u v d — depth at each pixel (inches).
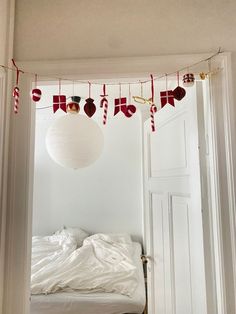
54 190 126.3
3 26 41.6
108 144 126.0
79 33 43.2
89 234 122.5
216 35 41.2
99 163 125.7
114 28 42.8
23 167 40.8
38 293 64.0
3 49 41.4
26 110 42.0
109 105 99.7
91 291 65.6
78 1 44.0
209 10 41.9
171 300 50.6
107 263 82.4
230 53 40.0
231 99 38.8
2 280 38.3
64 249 94.6
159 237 57.7
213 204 38.6
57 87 79.6
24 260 39.0
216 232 37.7
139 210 121.8
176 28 42.0
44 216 125.3
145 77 41.8
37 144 127.8
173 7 42.6
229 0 41.9
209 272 37.7
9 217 39.6
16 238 39.3
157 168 59.5
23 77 42.4
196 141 41.1
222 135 38.6
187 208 44.4
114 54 42.3
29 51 43.3
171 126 52.0
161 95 41.9
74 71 42.1
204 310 37.6
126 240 107.3
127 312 62.3
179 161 48.1
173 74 40.8
